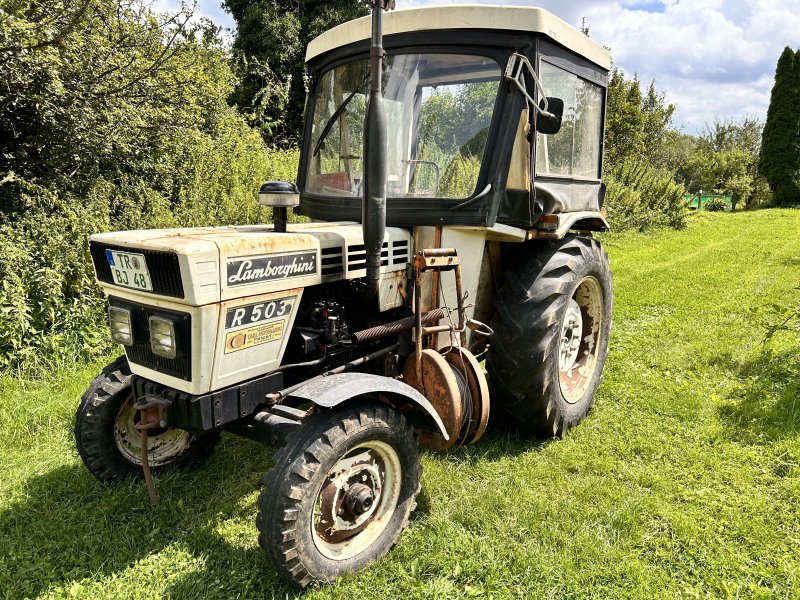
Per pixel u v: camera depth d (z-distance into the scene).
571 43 3.39
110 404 3.07
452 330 3.01
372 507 2.59
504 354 3.37
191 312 2.27
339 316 2.83
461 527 2.81
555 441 3.68
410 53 3.00
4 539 2.78
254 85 15.45
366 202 2.54
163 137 7.16
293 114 15.45
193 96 7.46
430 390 2.88
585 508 2.94
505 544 2.69
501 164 2.92
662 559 2.61
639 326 6.32
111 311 2.57
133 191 7.11
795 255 10.98
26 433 3.79
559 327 3.47
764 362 4.78
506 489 3.11
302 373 2.84
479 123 2.94
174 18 6.86
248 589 2.43
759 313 6.55
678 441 3.64
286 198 2.65
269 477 2.30
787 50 26.39
